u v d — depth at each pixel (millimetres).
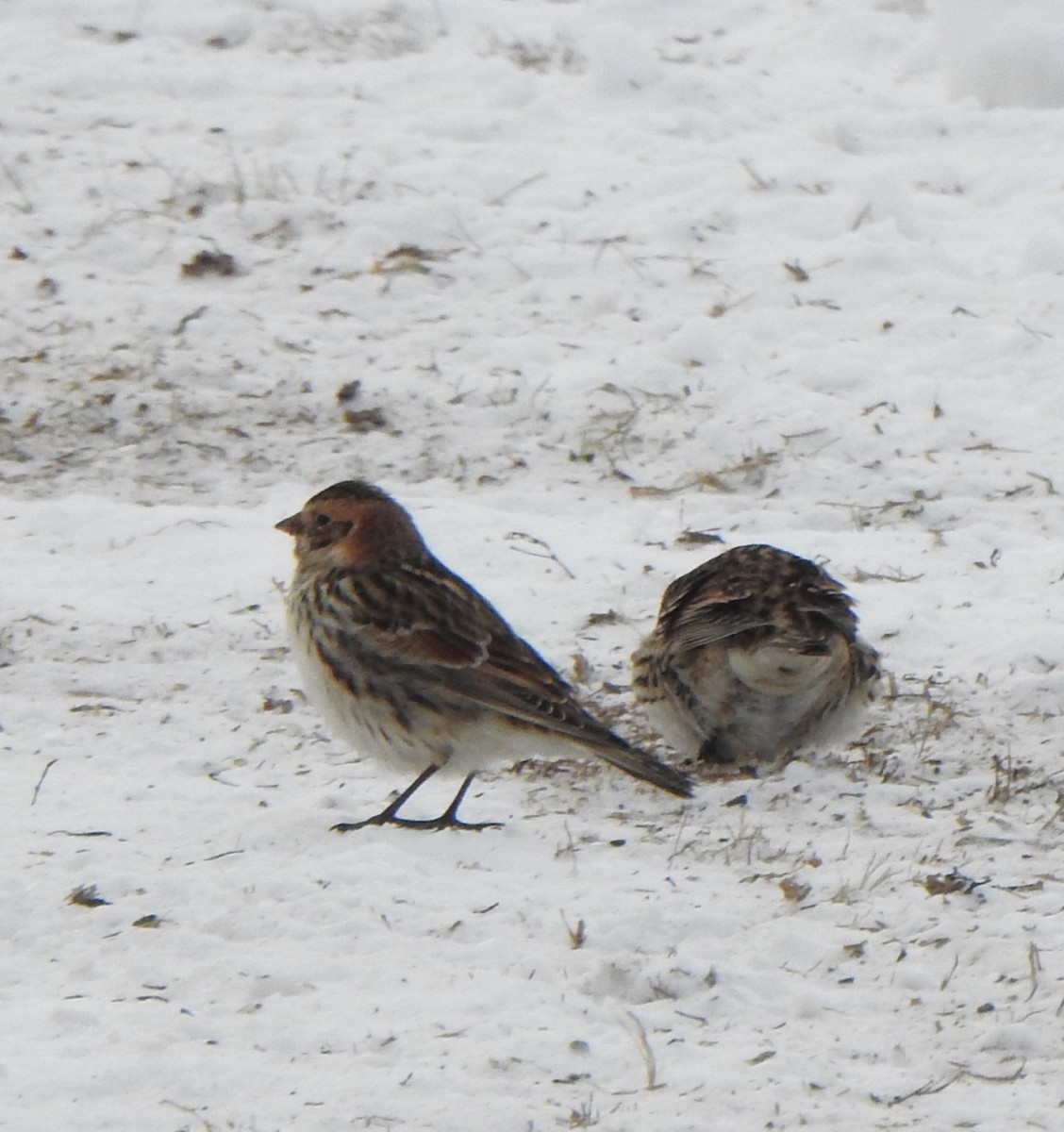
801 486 15609
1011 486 15602
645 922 8336
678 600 10922
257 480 15742
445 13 26359
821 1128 6754
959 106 23422
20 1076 6945
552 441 16469
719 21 27234
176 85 23562
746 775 10797
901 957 8156
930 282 18984
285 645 12320
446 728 9648
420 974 7848
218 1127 6613
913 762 10750
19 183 20969
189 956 8062
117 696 11516
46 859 9000
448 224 20344
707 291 19094
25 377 17188
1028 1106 6953
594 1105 6863
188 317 18297
